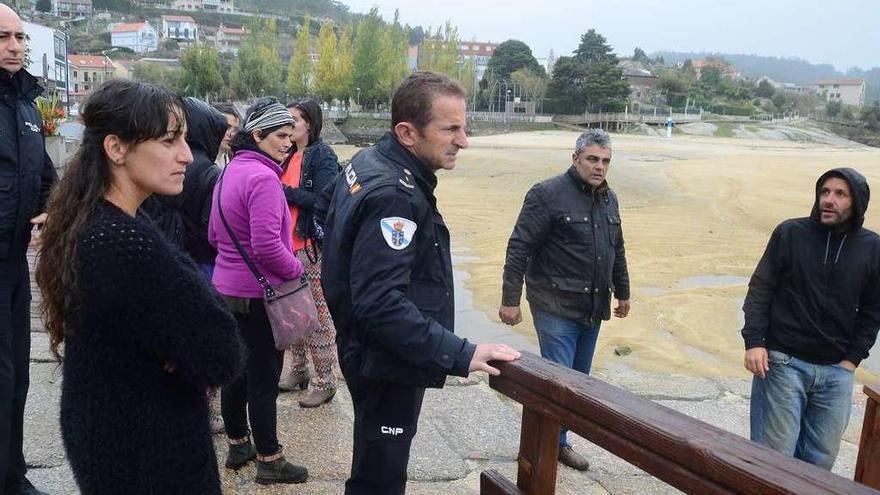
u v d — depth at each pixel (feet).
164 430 5.38
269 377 10.61
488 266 33.01
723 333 24.20
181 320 5.20
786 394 11.25
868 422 9.20
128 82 5.46
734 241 41.70
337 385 15.30
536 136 189.98
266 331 10.41
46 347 16.03
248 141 10.41
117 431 5.21
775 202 56.13
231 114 14.01
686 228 45.55
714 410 16.53
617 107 333.01
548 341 13.07
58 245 5.21
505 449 13.23
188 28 515.09
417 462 12.37
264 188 9.89
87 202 5.22
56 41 149.07
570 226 12.69
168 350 5.20
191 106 12.05
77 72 319.68
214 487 5.88
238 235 10.11
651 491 12.23
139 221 5.33
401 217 6.78
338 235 7.14
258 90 261.65
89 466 5.26
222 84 241.76
